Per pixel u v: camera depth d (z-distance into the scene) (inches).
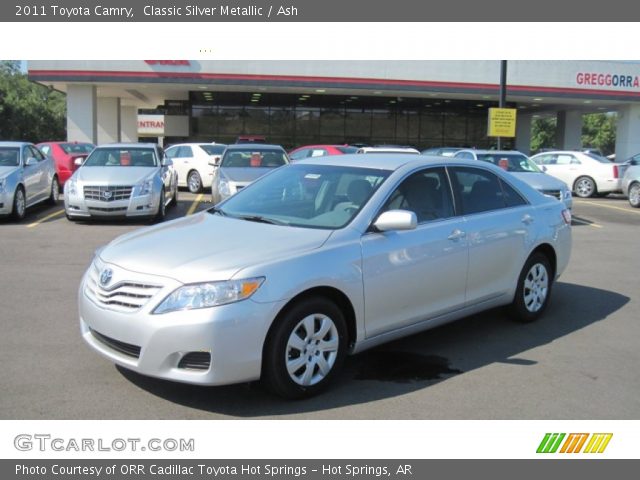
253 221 194.5
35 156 552.4
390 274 184.7
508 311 244.2
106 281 165.9
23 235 425.7
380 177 200.5
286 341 162.6
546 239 243.0
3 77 2694.4
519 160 565.3
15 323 230.2
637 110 1338.6
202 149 766.5
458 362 201.8
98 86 1126.4
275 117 1446.9
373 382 184.2
